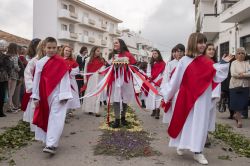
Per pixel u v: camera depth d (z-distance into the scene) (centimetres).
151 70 1078
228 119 1067
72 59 965
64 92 609
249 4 1530
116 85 863
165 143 709
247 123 986
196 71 568
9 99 1124
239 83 916
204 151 655
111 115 1093
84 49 1369
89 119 1012
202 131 557
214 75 566
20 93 1179
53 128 601
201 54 582
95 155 612
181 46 905
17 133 779
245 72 919
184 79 577
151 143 708
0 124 912
